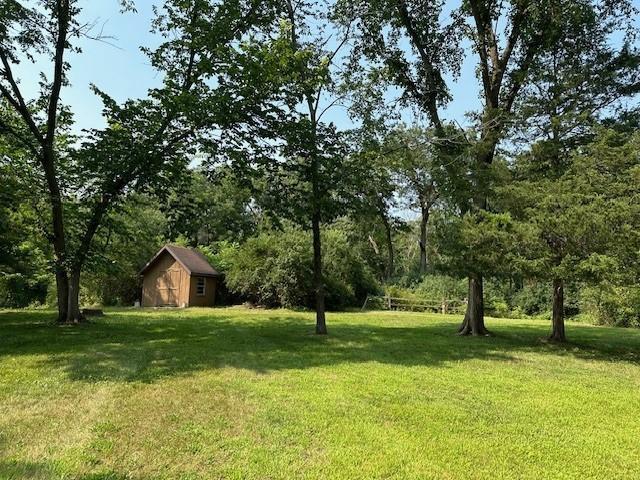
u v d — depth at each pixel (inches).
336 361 376.8
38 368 320.8
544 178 505.7
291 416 230.4
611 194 438.0
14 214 614.2
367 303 1173.7
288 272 1026.7
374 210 559.5
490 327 726.5
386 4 590.9
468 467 181.3
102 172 543.8
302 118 523.8
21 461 173.0
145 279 1181.7
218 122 510.6
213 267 1246.3
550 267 440.1
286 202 555.2
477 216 530.3
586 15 551.2
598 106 547.8
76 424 213.0
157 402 247.9
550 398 286.7
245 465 175.5
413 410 247.8
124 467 171.5
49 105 563.8
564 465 186.7
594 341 570.6
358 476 169.8
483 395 286.2
